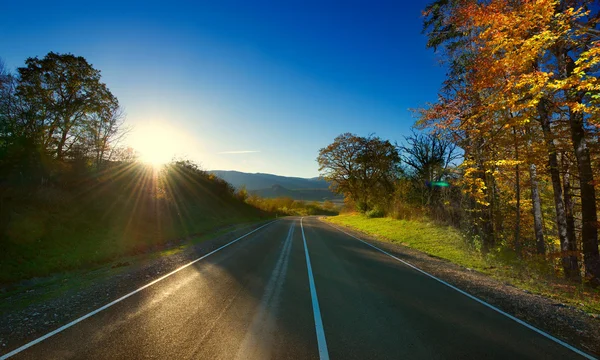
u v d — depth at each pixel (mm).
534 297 6863
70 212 13281
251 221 37875
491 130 12156
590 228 9648
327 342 4176
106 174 20109
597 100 7984
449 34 13375
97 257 10875
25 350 3885
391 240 17844
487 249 13258
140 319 4992
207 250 13266
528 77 8805
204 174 40406
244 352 3846
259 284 7332
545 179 14867
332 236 19641
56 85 21484
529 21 8609
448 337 4453
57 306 5746
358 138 41594
